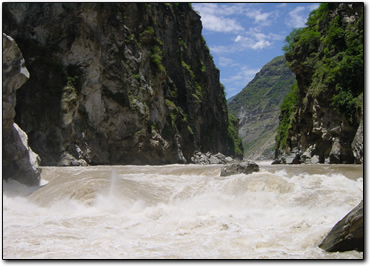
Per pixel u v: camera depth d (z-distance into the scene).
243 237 9.96
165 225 11.18
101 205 13.62
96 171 22.16
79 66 39.81
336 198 13.43
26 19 38.09
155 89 53.88
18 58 18.25
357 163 28.97
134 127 46.78
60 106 36.81
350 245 8.72
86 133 39.59
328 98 37.38
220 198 14.47
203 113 78.69
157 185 16.03
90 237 9.98
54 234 10.29
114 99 44.78
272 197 14.05
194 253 8.69
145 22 55.06
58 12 39.25
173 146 57.00
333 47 39.66
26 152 19.14
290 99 71.50
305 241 9.53
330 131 37.25
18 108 35.34
